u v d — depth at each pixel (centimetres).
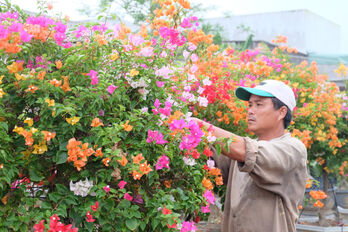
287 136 206
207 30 1147
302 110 475
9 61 151
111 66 175
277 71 518
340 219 620
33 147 144
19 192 151
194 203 177
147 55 176
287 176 193
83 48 167
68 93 161
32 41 155
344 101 602
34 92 151
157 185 170
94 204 149
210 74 298
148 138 157
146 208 168
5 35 140
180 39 195
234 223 201
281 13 1271
